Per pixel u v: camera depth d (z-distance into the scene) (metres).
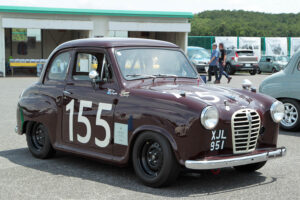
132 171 5.90
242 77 26.22
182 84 5.83
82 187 5.17
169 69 6.06
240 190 5.08
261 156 5.17
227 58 29.77
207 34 112.94
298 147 7.55
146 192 4.96
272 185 5.30
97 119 5.61
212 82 21.00
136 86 5.50
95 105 5.65
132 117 5.18
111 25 27.45
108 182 5.37
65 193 4.94
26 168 6.06
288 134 8.82
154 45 6.16
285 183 5.40
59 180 5.47
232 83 20.78
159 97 5.07
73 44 6.27
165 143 4.88
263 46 34.53
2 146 7.52
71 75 6.16
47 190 5.05
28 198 4.77
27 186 5.21
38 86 6.60
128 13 27.70
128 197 4.78
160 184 5.03
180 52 6.41
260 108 5.46
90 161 6.48
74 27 26.61
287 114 9.16
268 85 9.34
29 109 6.59
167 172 4.91
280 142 7.97
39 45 30.72
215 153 4.98
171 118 4.84
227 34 113.00
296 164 6.38
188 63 6.38
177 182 5.38
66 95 6.07
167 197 4.78
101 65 5.78
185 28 28.86
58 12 26.28
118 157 5.39
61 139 6.16
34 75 26.52
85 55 6.03
